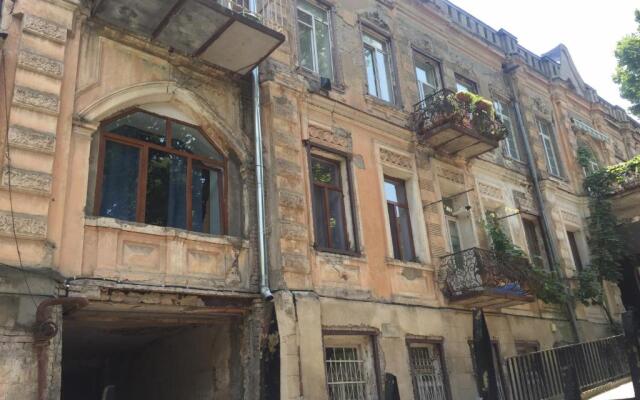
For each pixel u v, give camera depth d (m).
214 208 9.62
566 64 22.95
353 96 12.44
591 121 22.70
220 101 10.03
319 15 12.89
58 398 6.58
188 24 8.95
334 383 9.59
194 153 9.62
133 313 8.23
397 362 10.41
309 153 10.80
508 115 18.22
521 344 13.78
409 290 11.48
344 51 12.81
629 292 18.75
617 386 9.84
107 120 8.62
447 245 12.94
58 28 8.05
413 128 13.45
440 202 13.30
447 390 11.12
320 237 10.69
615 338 10.63
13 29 7.77
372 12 14.09
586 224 18.91
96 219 7.72
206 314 8.85
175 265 8.36
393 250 12.09
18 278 6.63
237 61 9.95
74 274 7.28
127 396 12.46
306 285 9.52
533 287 13.27
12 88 7.43
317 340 9.16
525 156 17.83
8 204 6.87
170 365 10.88
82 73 8.30
